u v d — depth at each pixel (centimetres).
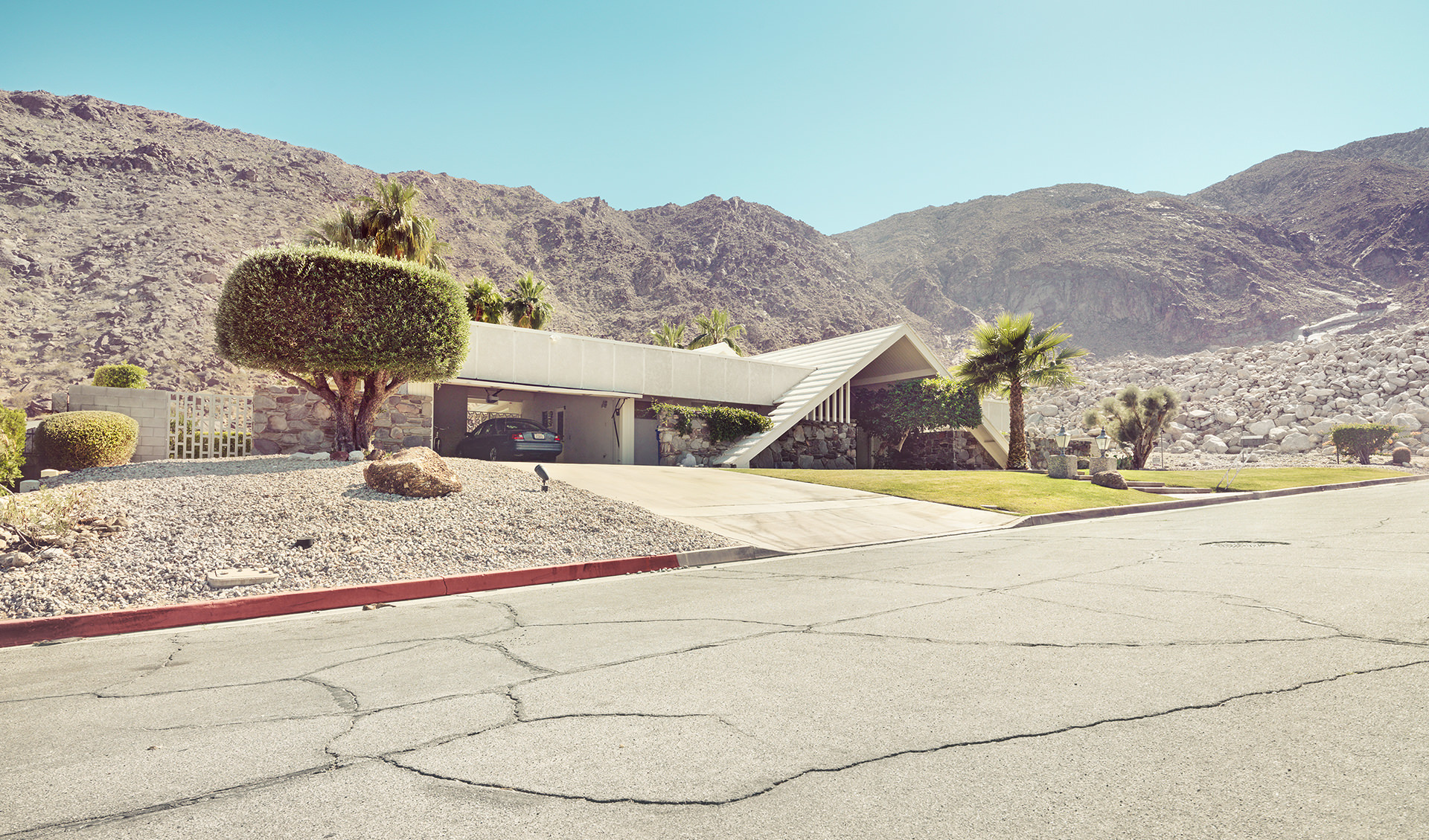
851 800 282
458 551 908
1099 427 4184
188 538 853
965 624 555
